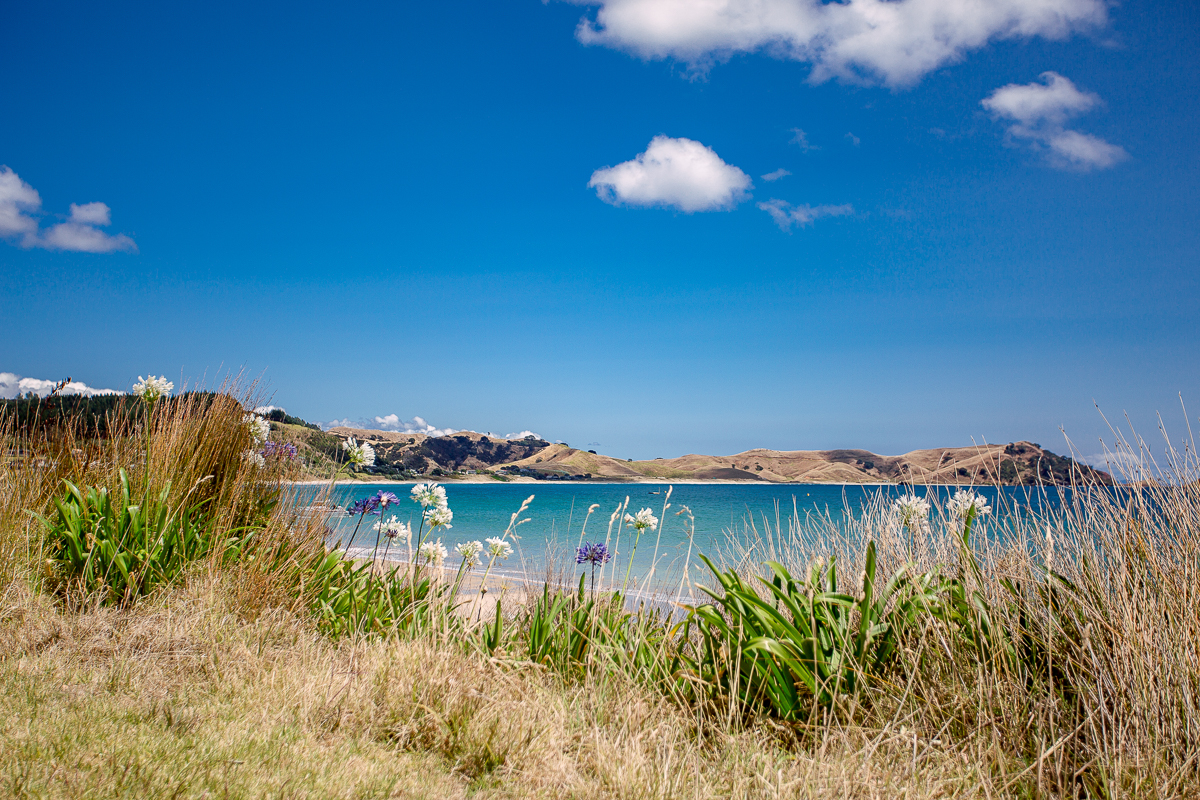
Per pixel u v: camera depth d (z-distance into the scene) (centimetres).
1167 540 301
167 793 187
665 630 391
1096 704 274
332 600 431
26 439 488
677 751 277
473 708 285
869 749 257
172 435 479
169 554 409
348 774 222
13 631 311
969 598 343
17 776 181
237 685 287
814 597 332
